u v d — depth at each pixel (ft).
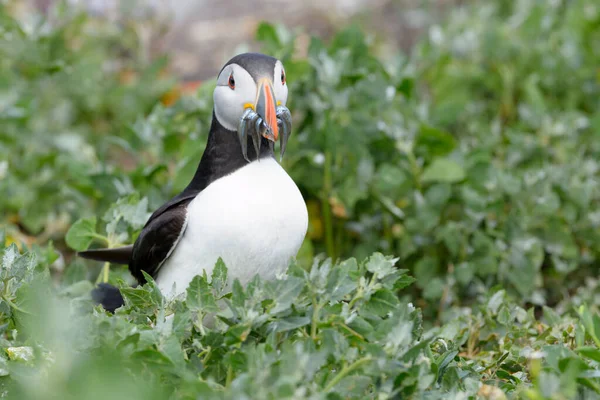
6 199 36.58
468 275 31.07
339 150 33.60
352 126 32.78
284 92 23.09
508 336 24.14
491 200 32.45
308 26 59.31
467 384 19.29
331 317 18.90
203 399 16.75
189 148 32.17
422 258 32.76
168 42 57.52
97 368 17.43
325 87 33.12
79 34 46.65
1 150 38.14
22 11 50.62
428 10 60.44
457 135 42.86
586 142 39.09
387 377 17.95
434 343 22.58
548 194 32.53
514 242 31.48
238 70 22.67
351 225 33.81
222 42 57.52
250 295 18.56
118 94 44.70
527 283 31.14
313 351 17.78
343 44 35.88
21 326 20.86
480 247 31.37
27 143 39.45
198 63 55.47
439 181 33.01
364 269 20.43
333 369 18.95
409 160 33.58
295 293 18.57
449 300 31.19
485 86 44.73
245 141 22.47
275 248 22.45
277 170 23.17
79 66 43.96
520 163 37.58
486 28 47.24
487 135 39.88
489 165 33.32
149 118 35.99
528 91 40.68
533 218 32.32
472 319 25.64
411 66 42.19
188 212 22.85
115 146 44.32
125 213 27.45
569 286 33.37
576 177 34.35
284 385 15.78
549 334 23.68
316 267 19.11
